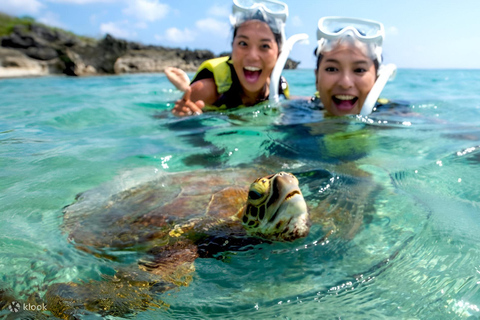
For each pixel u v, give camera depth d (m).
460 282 0.31
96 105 1.15
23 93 1.60
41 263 0.35
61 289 0.32
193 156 0.64
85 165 0.60
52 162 0.61
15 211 0.45
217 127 0.80
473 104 1.12
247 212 0.41
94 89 1.84
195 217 0.42
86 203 0.47
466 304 0.28
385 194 0.47
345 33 0.81
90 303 0.31
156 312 0.30
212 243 0.38
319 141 0.69
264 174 0.53
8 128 0.84
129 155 0.64
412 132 0.75
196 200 0.46
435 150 0.63
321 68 0.87
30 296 0.31
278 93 1.05
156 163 0.61
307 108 0.96
